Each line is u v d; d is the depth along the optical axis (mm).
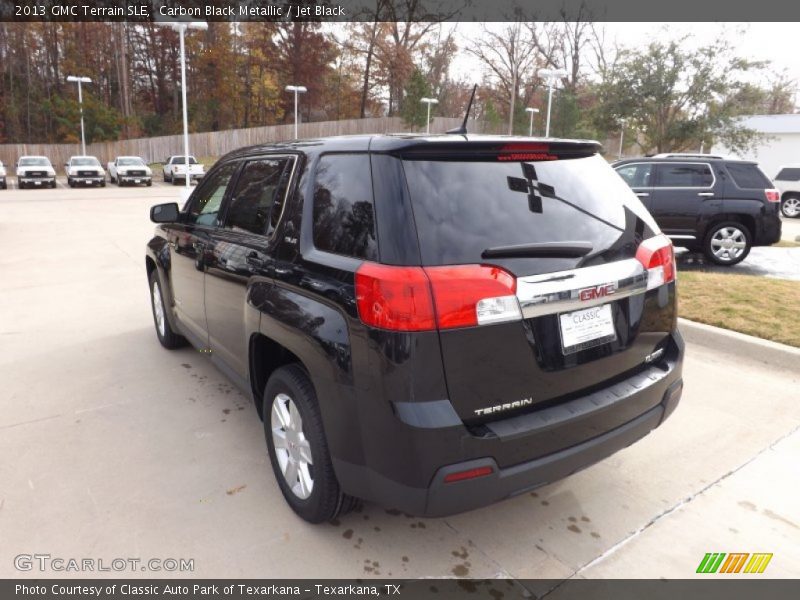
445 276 2125
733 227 9492
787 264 9867
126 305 6938
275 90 59281
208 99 58094
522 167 2502
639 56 26484
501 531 2816
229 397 4312
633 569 2562
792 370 4754
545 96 54031
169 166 35750
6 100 55156
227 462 3414
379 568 2559
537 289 2271
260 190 3264
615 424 2562
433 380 2137
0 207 20281
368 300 2182
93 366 4930
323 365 2385
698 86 25469
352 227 2395
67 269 9070
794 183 19859
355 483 2400
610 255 2539
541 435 2303
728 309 5797
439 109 61906
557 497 3090
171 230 4629
